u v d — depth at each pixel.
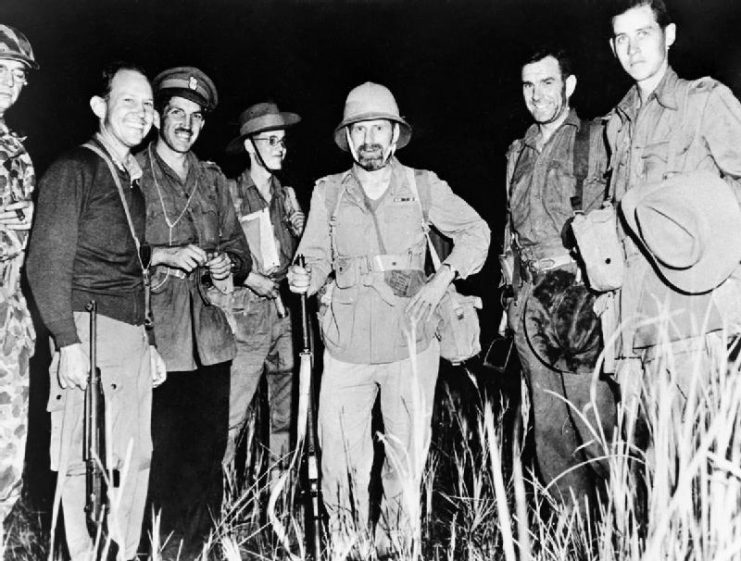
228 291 3.59
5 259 2.75
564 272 3.37
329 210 3.50
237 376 4.23
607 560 2.01
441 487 3.90
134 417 2.92
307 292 3.42
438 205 3.53
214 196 3.65
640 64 2.92
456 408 5.04
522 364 3.62
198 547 3.38
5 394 2.76
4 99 2.83
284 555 3.12
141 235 3.08
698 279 2.57
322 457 3.45
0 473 2.75
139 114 2.98
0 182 2.75
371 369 3.41
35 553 3.31
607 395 3.31
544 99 3.43
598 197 3.33
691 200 2.58
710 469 2.13
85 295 2.83
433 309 3.37
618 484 2.02
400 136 3.57
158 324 3.31
